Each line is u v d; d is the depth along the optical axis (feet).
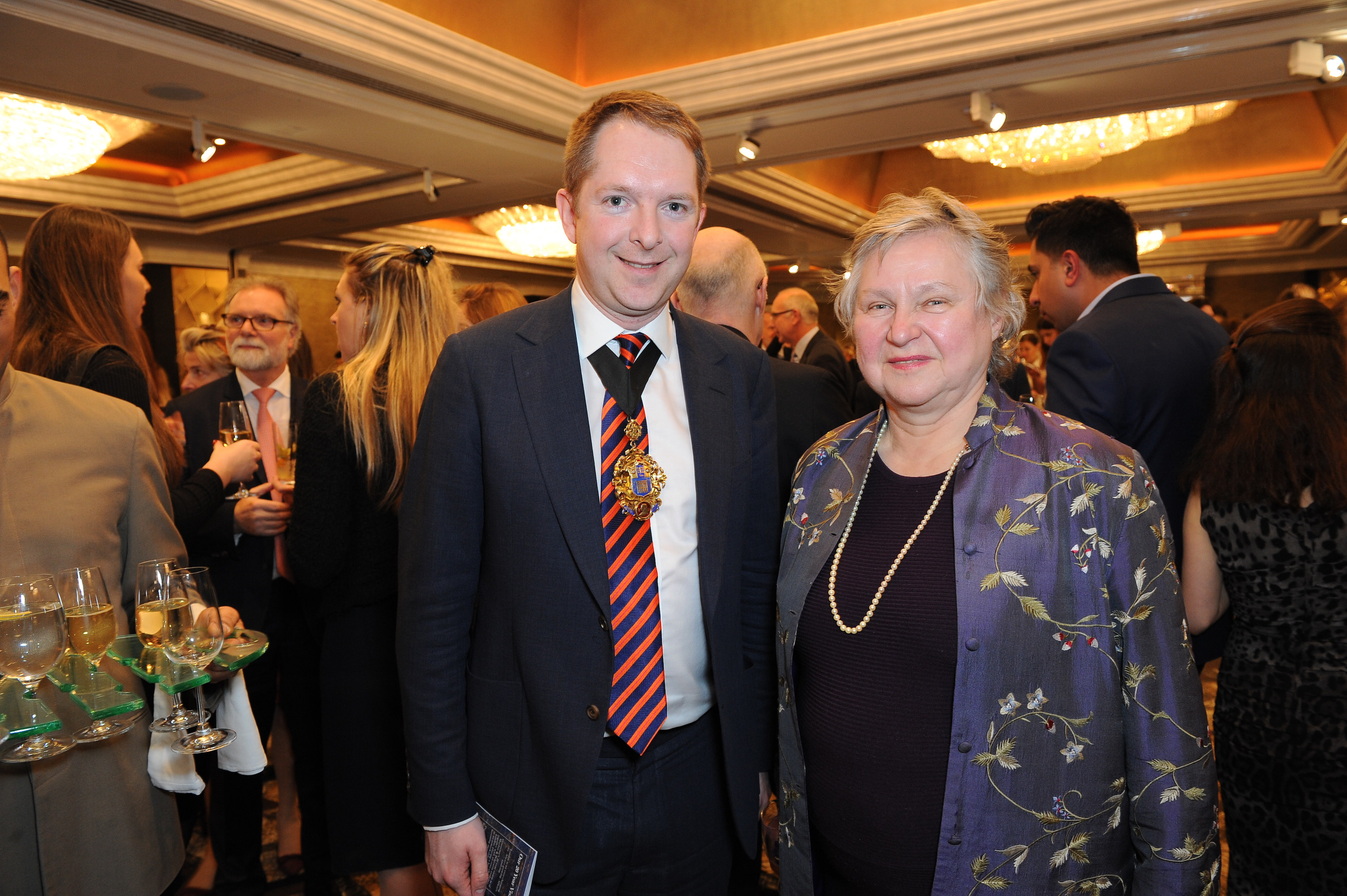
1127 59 12.05
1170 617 3.38
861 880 3.68
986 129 14.92
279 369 8.96
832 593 3.84
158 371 10.08
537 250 27.50
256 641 4.48
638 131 3.65
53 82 11.93
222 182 21.12
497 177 18.17
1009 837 3.36
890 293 3.65
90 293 5.77
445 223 29.07
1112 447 3.50
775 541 4.60
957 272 3.60
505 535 3.86
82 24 10.12
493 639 3.96
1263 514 5.02
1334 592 4.87
